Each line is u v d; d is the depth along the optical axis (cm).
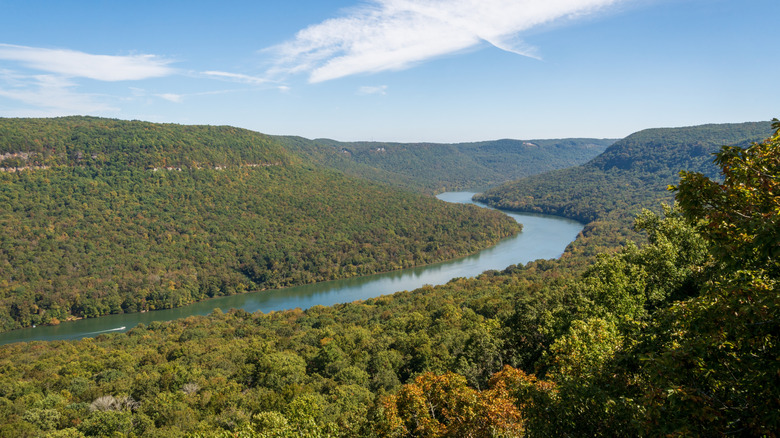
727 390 873
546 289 6619
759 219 820
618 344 1390
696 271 2462
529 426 1166
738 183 945
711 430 802
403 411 1600
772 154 956
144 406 4719
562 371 1434
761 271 913
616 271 2808
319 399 4378
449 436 1422
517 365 3606
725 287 866
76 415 4456
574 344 1526
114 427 4112
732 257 921
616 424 996
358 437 2344
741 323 804
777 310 780
